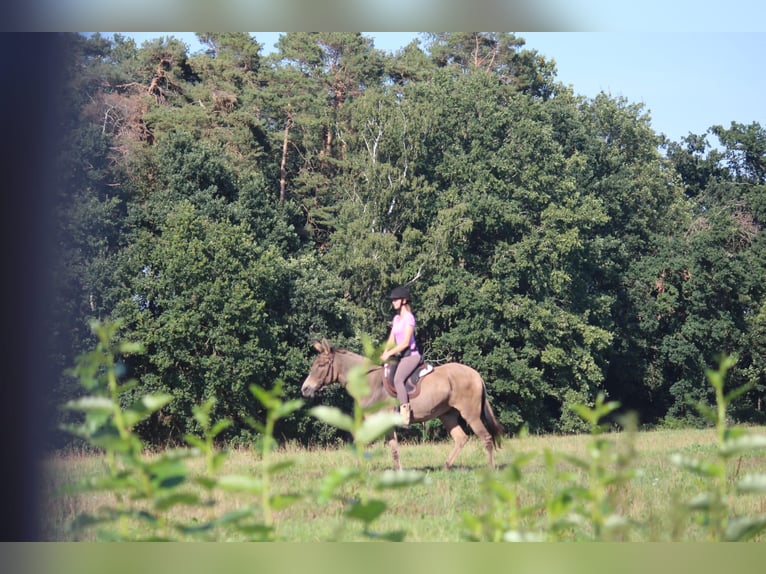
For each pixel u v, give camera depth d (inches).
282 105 2242.9
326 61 2527.1
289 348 1526.8
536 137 1939.0
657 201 2417.6
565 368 1987.0
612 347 2321.6
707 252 2245.3
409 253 1843.0
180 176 1670.8
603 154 2324.1
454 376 572.1
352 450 145.6
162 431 1441.9
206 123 1988.2
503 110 1956.2
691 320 2303.2
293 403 144.7
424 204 1907.0
